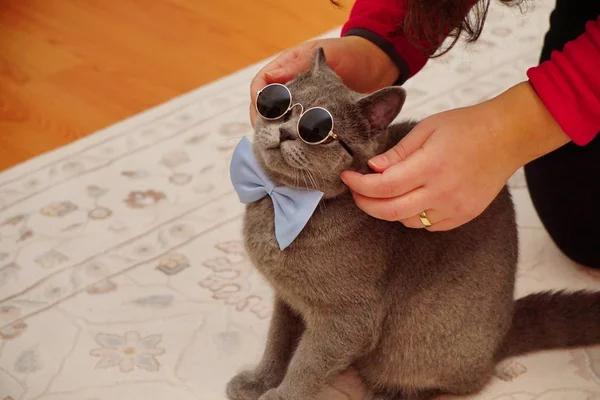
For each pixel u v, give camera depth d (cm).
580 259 158
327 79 112
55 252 158
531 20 232
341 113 106
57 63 219
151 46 227
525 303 139
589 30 107
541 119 108
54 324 143
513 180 181
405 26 102
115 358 136
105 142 187
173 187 176
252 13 242
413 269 118
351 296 116
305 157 105
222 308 148
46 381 132
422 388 132
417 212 105
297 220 109
